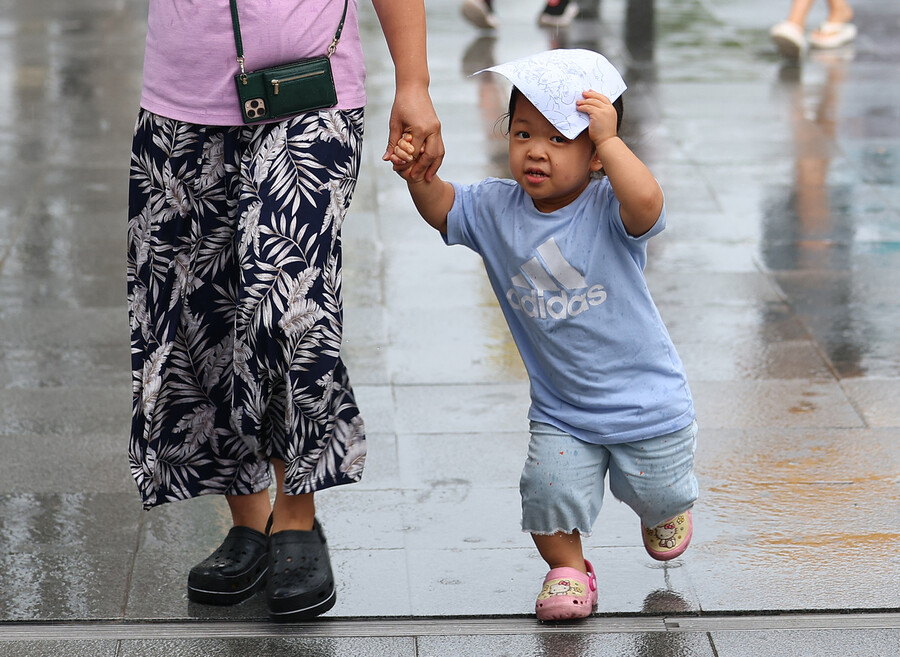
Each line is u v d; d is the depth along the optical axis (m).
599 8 27.50
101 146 17.42
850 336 11.45
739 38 24.89
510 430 9.64
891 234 14.20
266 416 7.12
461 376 10.66
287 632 7.07
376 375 10.64
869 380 10.52
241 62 6.69
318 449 6.99
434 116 6.82
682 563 7.77
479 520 8.30
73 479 8.87
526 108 6.57
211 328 7.15
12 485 8.76
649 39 24.61
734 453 9.23
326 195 6.81
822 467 9.02
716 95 20.34
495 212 6.95
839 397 10.19
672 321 11.78
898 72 22.02
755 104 19.81
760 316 11.91
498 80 21.28
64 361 10.90
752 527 8.20
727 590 7.47
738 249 13.71
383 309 12.14
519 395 10.28
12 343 11.25
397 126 6.86
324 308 6.80
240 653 6.85
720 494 8.62
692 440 7.12
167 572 7.70
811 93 20.53
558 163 6.54
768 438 9.48
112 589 7.50
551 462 7.05
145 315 7.14
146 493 7.27
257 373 6.85
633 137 17.78
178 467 7.34
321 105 6.79
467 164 16.62
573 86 6.49
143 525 8.25
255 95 6.68
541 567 7.74
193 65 6.74
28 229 14.16
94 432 9.59
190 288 7.05
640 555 7.87
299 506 7.25
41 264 13.16
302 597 7.03
